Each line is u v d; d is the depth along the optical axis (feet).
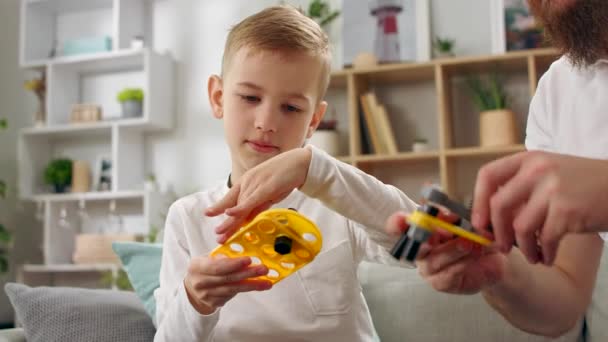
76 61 11.46
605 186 1.37
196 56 11.66
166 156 11.62
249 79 3.48
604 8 2.45
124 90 11.41
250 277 2.34
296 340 3.35
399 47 10.25
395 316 5.07
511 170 1.50
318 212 3.58
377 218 2.31
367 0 10.49
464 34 10.25
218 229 2.22
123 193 10.87
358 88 10.03
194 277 2.49
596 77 3.23
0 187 11.55
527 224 1.43
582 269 2.55
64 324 4.56
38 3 11.96
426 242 1.85
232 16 11.54
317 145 10.00
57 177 11.62
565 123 3.38
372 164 10.28
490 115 9.29
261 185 2.17
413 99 10.43
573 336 4.71
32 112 12.61
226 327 3.35
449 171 9.55
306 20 3.82
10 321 12.04
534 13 2.73
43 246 12.26
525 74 9.91
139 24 11.86
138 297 4.95
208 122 11.46
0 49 12.94
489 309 4.93
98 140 12.02
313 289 3.40
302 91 3.52
